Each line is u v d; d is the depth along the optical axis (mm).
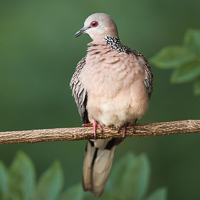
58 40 12367
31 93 11750
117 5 12891
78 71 8141
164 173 11039
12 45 12391
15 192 6207
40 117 11508
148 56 12344
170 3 12922
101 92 7504
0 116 11516
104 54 7738
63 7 12812
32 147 11492
